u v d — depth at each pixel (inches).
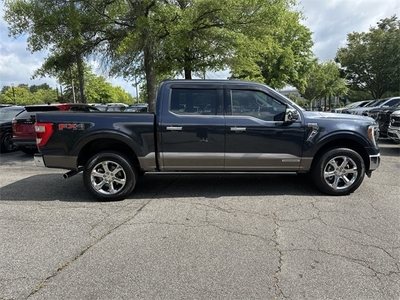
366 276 100.7
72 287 95.7
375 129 185.0
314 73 1509.6
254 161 178.2
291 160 179.2
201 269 105.3
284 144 177.0
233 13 376.8
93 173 176.1
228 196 184.5
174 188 203.0
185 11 349.1
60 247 121.8
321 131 176.7
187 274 102.3
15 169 272.8
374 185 204.4
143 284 97.0
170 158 176.2
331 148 182.1
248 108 178.5
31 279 100.0
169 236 130.6
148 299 89.7
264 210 160.2
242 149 176.4
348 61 1004.6
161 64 569.3
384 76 948.0
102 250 119.1
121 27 416.2
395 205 165.6
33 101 2721.5
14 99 2593.5
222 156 176.6
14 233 134.9
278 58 960.3
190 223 144.3
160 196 186.4
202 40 438.3
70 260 111.9
